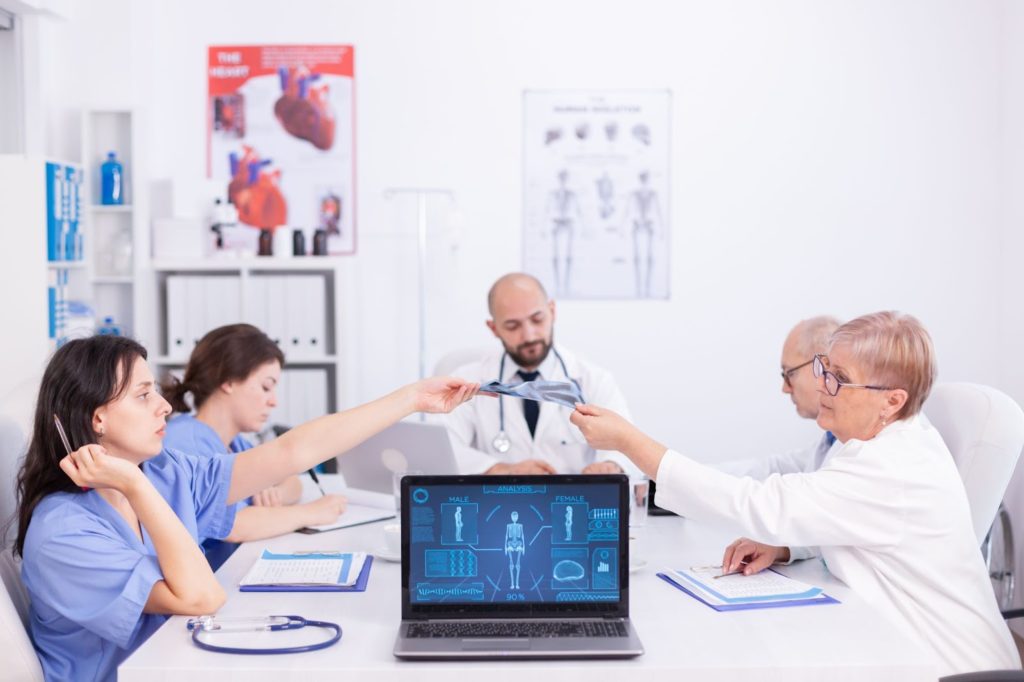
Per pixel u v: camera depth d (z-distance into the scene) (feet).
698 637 5.09
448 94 14.88
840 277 14.97
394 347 15.08
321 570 6.35
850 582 6.05
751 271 14.99
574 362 10.43
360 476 8.69
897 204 14.88
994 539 10.27
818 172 14.89
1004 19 14.52
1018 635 11.48
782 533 5.91
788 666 4.69
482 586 5.25
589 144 14.90
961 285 14.89
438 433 7.82
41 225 12.01
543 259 15.02
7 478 6.43
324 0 14.82
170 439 7.70
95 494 5.83
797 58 14.82
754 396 15.08
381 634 5.14
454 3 14.79
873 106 14.82
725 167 14.92
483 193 14.94
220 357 8.14
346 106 14.89
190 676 4.62
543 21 14.82
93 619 5.34
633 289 15.03
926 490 5.89
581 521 5.28
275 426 12.82
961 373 14.94
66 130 14.20
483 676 4.65
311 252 15.02
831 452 7.26
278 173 14.97
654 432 15.11
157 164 14.80
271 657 4.78
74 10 14.11
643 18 14.82
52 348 12.23
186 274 14.49
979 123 14.76
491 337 15.10
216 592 5.53
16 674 5.35
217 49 14.85
